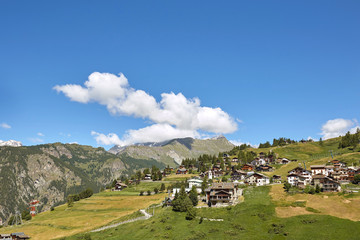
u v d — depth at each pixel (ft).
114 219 516.32
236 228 346.13
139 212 508.53
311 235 296.92
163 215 435.53
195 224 378.94
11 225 588.50
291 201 409.49
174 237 346.13
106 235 411.13
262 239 306.55
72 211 649.61
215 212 410.72
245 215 379.76
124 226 435.94
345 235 285.64
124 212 572.10
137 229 403.54
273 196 448.24
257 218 366.02
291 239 295.89
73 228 496.23
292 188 487.20
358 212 336.49
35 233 492.95
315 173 630.33
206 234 340.59
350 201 374.84
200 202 495.00
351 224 306.14
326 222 321.11
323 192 437.17
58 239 428.15
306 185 498.69
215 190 470.80
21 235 462.60
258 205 404.98
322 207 369.50
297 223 331.16
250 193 489.26
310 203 390.83
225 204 442.91
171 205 507.30
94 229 458.91
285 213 367.04
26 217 638.53
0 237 457.27
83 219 550.77
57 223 539.70
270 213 372.79
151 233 373.40
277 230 320.09
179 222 397.60
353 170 551.18
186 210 437.99
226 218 381.60
